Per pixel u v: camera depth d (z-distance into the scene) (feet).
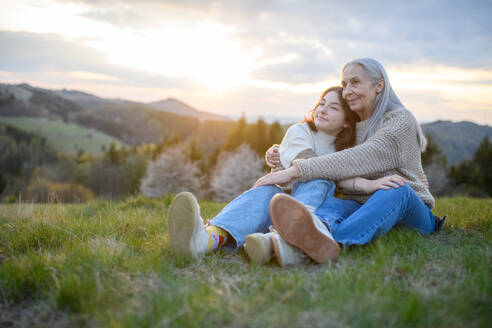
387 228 7.48
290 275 5.72
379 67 8.41
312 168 7.92
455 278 5.52
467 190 123.44
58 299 5.12
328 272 5.70
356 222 7.18
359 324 4.10
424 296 4.80
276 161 9.33
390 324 4.12
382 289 4.97
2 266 6.29
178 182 143.23
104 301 5.05
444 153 110.83
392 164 8.04
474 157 129.18
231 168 132.77
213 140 326.65
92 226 9.68
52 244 8.44
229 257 7.34
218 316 4.44
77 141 412.57
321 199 7.81
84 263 6.20
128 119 527.81
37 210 13.60
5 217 11.97
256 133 193.47
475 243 7.59
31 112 464.24
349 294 4.77
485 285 4.91
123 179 199.21
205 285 5.43
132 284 5.61
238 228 7.48
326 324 4.14
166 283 5.59
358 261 6.28
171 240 6.93
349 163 7.86
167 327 4.24
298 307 4.58
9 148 246.68
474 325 4.09
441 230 9.32
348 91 8.48
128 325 4.25
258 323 4.25
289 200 6.23
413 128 8.27
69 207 18.40
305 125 9.04
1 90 490.49
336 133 9.01
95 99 627.46
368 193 7.93
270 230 7.48
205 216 13.53
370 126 8.57
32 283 5.78
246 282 5.65
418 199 7.78
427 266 6.15
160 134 506.48
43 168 215.92
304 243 6.42
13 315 5.05
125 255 6.84
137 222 10.47
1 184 182.70
